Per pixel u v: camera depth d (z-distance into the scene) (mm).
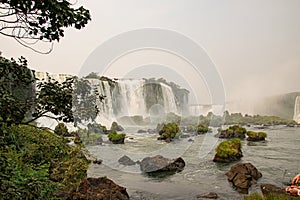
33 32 2195
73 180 6465
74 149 5941
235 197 8875
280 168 12867
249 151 17766
